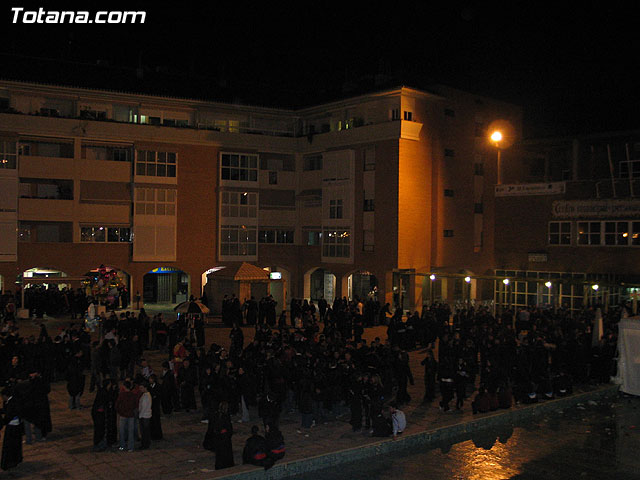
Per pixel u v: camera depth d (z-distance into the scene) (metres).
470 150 45.38
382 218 40.78
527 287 39.47
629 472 13.99
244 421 16.80
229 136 44.53
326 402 17.22
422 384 21.81
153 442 14.90
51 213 39.72
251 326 34.50
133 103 42.66
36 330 31.67
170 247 42.78
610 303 35.66
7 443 12.78
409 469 13.93
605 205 35.97
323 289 46.81
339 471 13.75
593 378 22.92
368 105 42.59
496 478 13.45
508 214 40.56
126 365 20.84
